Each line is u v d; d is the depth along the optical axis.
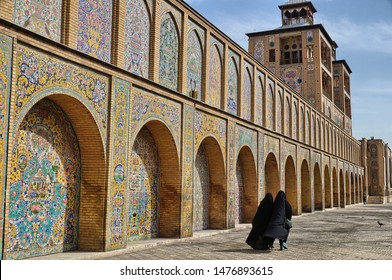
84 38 9.47
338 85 45.00
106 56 10.21
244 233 15.12
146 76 11.73
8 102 7.38
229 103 16.67
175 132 12.73
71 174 9.76
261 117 20.02
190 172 13.41
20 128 8.52
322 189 29.72
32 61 7.98
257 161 19.02
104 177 9.82
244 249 11.05
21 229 8.45
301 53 35.62
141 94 11.20
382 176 55.25
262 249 10.88
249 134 18.28
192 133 13.60
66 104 9.30
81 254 9.23
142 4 11.61
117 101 10.25
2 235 7.25
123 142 10.41
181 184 12.85
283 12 37.53
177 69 13.21
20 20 7.93
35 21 8.29
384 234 15.27
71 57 8.84
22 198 8.49
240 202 18.75
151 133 12.66
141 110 11.18
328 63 38.81
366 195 50.25
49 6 8.65
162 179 12.96
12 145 7.45
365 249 11.42
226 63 16.36
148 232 12.47
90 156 9.90
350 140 43.16
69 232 9.67
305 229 17.08
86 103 9.34
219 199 15.93
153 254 10.05
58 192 9.40
